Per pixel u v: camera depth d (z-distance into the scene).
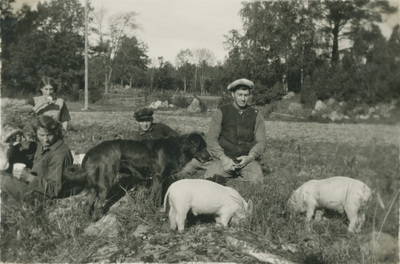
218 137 6.59
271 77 36.62
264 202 5.21
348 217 4.49
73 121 18.75
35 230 4.77
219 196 4.76
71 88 39.78
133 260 4.16
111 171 5.32
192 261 4.03
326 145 10.76
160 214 5.13
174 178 6.41
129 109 33.66
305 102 32.12
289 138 15.48
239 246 4.26
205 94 40.94
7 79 11.36
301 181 6.55
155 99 40.38
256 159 6.54
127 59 42.00
